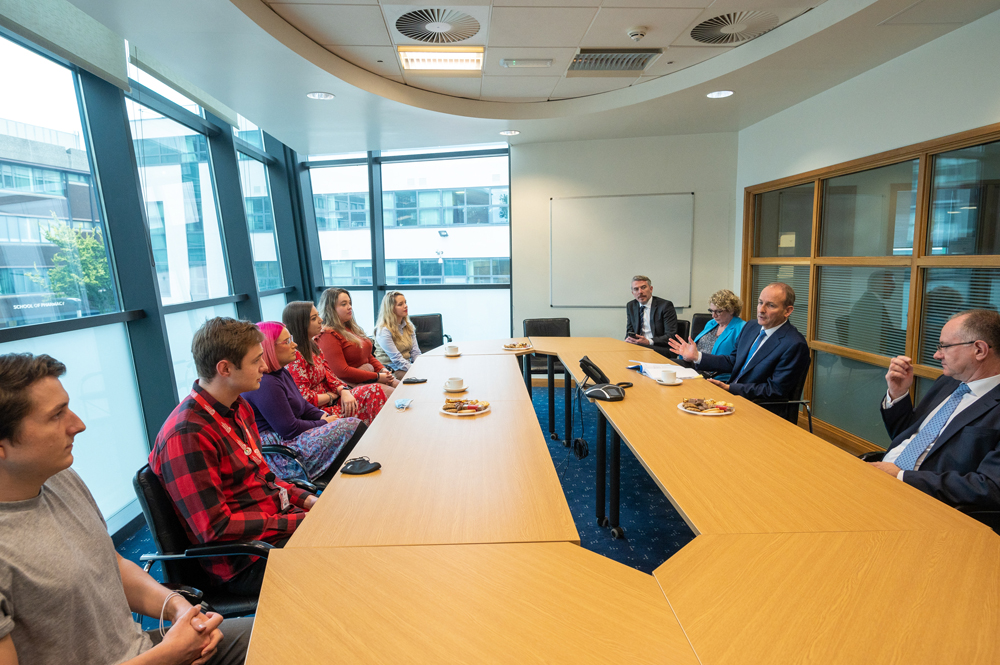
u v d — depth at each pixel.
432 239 6.03
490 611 1.07
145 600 1.24
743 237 5.18
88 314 2.83
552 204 5.59
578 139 5.42
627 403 2.56
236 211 4.25
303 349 3.12
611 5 2.73
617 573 1.20
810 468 1.75
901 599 1.07
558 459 3.82
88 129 2.84
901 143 3.21
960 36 2.79
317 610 1.09
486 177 5.86
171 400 3.17
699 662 0.92
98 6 2.29
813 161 4.06
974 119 2.74
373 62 3.42
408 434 2.19
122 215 2.95
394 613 1.07
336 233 5.98
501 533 1.39
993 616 1.02
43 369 0.99
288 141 4.89
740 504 1.50
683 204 5.42
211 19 2.44
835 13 2.71
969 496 1.60
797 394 2.97
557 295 5.74
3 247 2.37
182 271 3.71
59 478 1.12
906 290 3.31
